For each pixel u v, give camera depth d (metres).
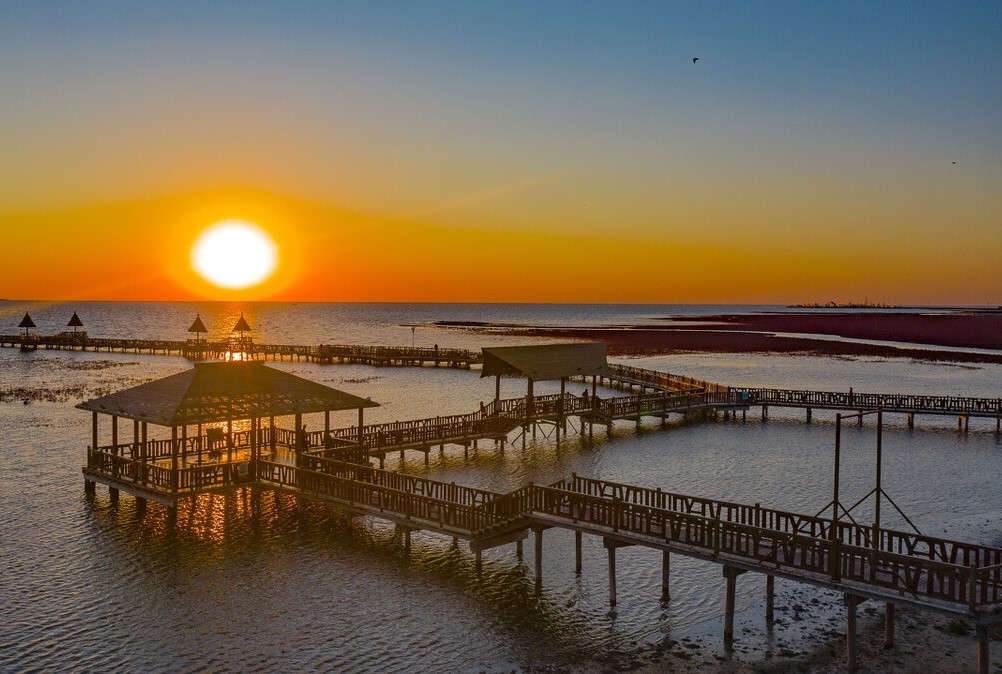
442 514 27.05
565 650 20.91
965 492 36.66
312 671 19.66
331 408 35.25
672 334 190.88
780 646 21.06
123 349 121.94
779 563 21.00
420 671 19.73
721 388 64.38
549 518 25.12
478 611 23.30
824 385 80.50
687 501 25.89
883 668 19.66
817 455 45.19
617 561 27.47
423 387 78.38
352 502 29.59
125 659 20.09
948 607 18.23
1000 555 19.73
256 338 173.25
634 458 44.44
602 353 54.06
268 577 25.64
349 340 166.12
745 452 46.12
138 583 25.02
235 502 33.78
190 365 99.50
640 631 22.06
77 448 45.06
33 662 19.84
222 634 21.56
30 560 26.86
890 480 38.97
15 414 57.62
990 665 19.61
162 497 30.83
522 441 49.16
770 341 161.50
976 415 52.72
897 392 73.81
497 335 186.00
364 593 24.45
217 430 37.88
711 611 23.42
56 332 186.00
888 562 20.36
